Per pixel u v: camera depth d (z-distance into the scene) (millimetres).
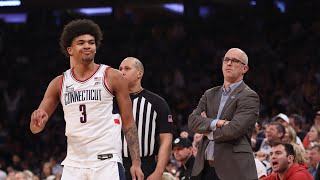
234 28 25719
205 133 8078
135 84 8750
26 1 25078
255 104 8016
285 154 9484
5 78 29000
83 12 26797
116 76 6484
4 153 24984
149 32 27062
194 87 25719
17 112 27844
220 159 7969
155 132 8680
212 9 25750
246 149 7992
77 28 6418
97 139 6371
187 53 26719
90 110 6383
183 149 10883
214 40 26422
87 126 6379
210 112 8312
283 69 24188
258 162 10438
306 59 24234
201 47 26531
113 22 26766
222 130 7855
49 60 28844
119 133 6531
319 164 10641
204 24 25766
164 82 26391
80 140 6379
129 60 8781
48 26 27562
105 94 6418
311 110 20422
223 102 8234
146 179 8531
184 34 26703
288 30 25203
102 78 6438
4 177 17047
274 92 22844
